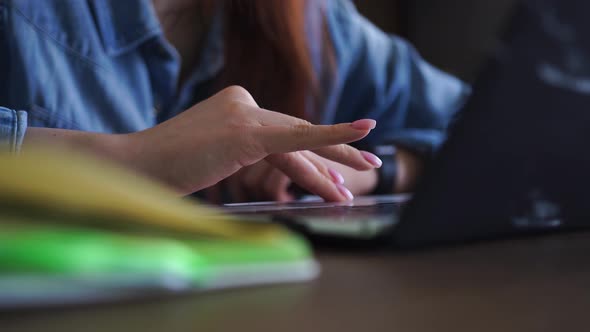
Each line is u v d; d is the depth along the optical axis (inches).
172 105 41.1
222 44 41.9
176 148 21.2
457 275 8.0
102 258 5.5
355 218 10.8
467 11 70.5
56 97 34.3
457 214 9.5
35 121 33.6
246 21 41.4
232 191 34.0
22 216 5.4
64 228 5.4
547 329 5.5
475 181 9.3
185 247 6.4
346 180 36.8
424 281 7.6
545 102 9.0
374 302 6.5
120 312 5.6
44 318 5.2
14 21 33.6
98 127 35.9
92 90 35.9
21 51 33.7
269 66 41.7
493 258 9.2
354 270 8.3
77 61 35.6
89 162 6.1
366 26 53.5
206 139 20.9
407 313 6.0
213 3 42.1
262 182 32.8
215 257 6.6
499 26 8.6
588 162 10.1
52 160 5.7
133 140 22.1
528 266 8.6
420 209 9.3
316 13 46.5
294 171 23.7
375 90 51.5
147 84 38.9
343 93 51.6
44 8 34.9
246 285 6.9
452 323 5.7
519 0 8.5
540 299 6.7
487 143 9.0
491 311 6.1
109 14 36.9
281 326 5.5
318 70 46.7
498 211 9.9
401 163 40.8
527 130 9.1
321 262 8.9
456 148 8.9
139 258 5.8
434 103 53.2
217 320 5.6
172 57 38.9
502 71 8.6
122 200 5.9
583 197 10.7
